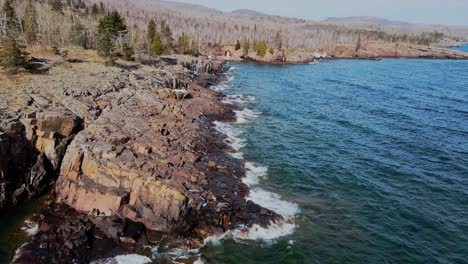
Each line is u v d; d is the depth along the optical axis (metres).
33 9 117.38
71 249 28.89
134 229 31.61
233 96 87.88
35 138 39.56
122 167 36.06
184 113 63.16
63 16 140.12
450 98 92.69
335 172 46.31
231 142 55.19
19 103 42.97
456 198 40.38
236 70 144.25
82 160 37.31
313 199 39.34
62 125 41.41
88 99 53.56
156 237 31.25
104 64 82.25
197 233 31.88
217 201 35.84
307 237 32.56
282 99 87.50
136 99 61.25
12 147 36.53
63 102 48.41
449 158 51.53
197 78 106.12
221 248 30.45
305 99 88.38
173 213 32.72
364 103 85.38
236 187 40.00
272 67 160.88
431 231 34.22
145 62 100.75
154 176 35.41
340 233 33.50
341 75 136.00
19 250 28.72
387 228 34.53
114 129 44.47
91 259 28.22
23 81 54.78
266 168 46.53
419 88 107.56
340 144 56.59
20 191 36.38
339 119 70.75
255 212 35.25
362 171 46.84
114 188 34.69
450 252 31.25
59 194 36.84
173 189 33.81
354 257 30.28
